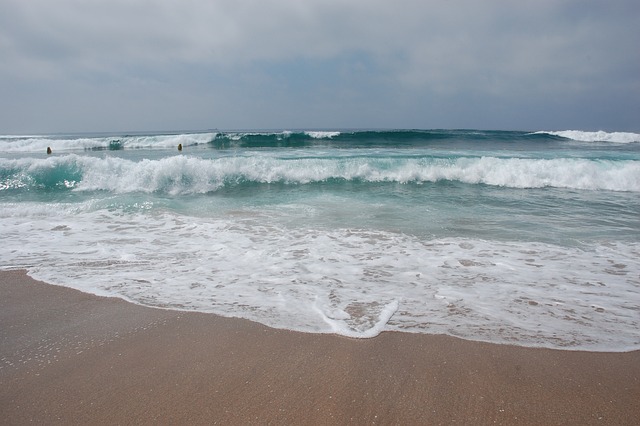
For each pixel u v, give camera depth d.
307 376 2.60
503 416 2.22
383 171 11.54
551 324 3.29
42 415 2.24
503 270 4.54
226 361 2.78
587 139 29.17
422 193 9.53
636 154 16.20
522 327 3.24
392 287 4.06
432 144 22.52
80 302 3.73
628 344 2.99
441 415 2.22
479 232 6.15
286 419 2.20
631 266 4.69
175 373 2.64
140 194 9.19
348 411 2.26
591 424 2.16
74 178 10.02
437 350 2.90
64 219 6.94
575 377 2.58
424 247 5.39
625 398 2.38
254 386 2.49
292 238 5.81
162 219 6.95
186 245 5.48
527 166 11.50
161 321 3.36
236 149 18.95
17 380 2.57
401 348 2.93
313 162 11.45
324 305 3.64
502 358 2.80
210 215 7.25
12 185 9.70
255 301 3.73
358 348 2.93
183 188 9.77
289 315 3.45
